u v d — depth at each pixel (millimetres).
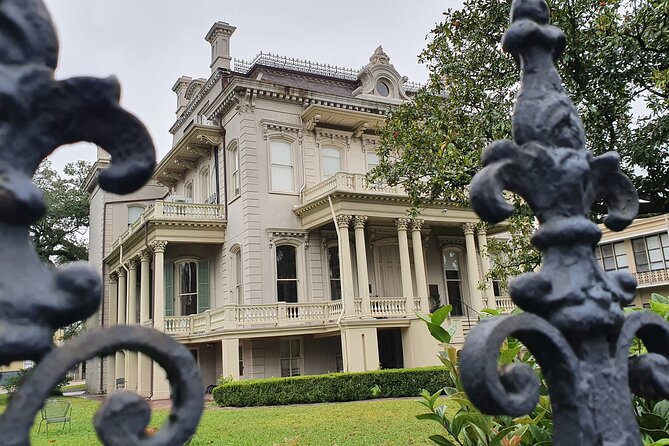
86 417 15203
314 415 12156
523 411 1260
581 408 1339
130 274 24844
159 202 21078
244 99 21453
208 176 24516
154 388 19969
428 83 12898
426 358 19000
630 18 8148
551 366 1381
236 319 18562
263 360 19438
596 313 1377
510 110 9844
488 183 1364
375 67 24172
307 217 21172
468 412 2648
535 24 1571
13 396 897
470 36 10641
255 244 20422
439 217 21312
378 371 16234
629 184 1607
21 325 920
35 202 984
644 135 8523
